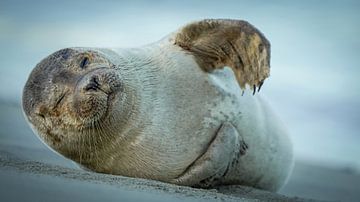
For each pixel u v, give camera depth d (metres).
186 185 35.56
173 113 35.91
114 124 34.31
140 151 35.34
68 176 29.58
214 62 37.97
